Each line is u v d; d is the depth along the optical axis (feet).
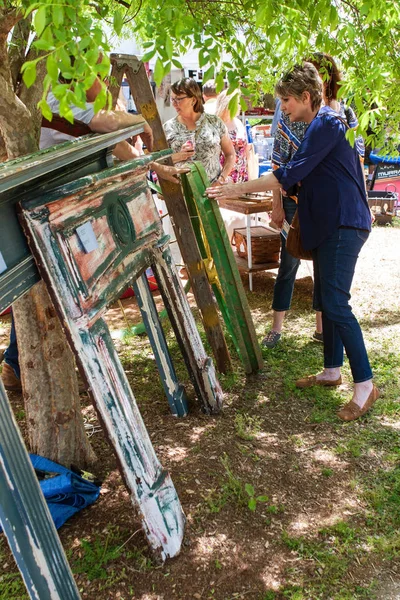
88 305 6.36
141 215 9.04
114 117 8.39
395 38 6.68
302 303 17.13
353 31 5.73
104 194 7.27
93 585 6.88
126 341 14.70
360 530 7.79
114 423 6.59
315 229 10.37
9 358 11.69
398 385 11.88
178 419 10.68
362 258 22.07
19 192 5.47
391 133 8.09
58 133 9.00
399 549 7.47
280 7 5.43
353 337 10.43
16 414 11.06
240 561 7.22
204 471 8.93
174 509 7.40
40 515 5.35
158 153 8.75
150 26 4.99
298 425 10.50
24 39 8.64
